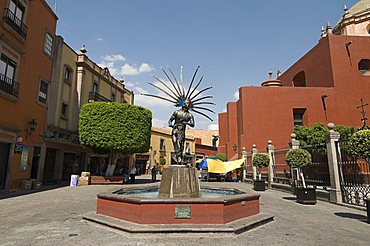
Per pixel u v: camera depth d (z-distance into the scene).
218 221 5.98
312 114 25.77
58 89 20.61
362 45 26.16
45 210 8.55
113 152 20.95
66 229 6.05
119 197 6.54
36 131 17.05
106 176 20.06
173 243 4.99
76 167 23.27
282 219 7.46
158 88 9.12
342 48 26.17
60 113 20.81
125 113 20.19
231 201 6.37
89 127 19.47
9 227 6.25
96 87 26.36
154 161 38.34
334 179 10.95
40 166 17.59
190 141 44.41
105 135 19.34
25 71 15.80
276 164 18.86
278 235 5.69
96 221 6.51
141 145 20.64
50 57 19.08
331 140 11.41
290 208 9.54
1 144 13.82
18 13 15.24
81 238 5.32
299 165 11.22
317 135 19.58
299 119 26.94
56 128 19.98
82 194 13.17
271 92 26.62
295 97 26.36
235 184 21.44
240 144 26.70
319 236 5.64
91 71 25.09
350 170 10.53
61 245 4.86
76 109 22.84
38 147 17.48
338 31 29.66
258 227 6.43
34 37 16.81
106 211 6.93
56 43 20.53
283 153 19.05
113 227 5.98
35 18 16.95
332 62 25.91
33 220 7.04
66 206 9.38
